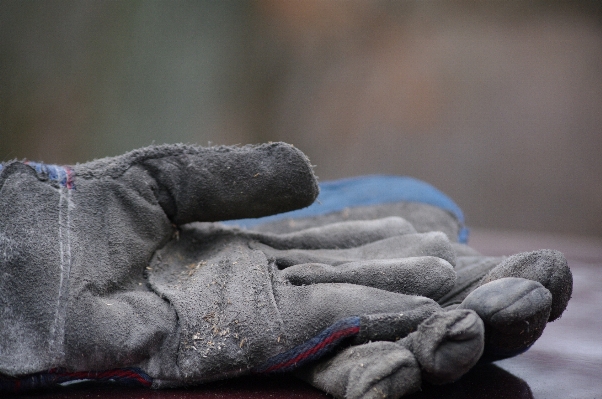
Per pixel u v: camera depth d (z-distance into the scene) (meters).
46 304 1.47
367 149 5.54
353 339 1.49
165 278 1.52
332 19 6.07
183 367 1.48
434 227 1.77
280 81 6.11
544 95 5.09
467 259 1.60
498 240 2.85
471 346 1.45
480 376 1.53
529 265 1.49
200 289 1.50
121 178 1.52
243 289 1.50
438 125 5.32
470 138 5.16
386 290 1.50
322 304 1.49
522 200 4.83
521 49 5.36
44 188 1.50
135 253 1.51
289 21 6.14
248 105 6.11
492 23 5.58
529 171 4.88
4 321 1.47
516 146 4.98
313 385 1.49
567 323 1.65
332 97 5.92
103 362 1.48
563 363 1.56
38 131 5.15
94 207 1.51
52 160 5.19
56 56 5.17
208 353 1.48
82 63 5.26
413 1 5.85
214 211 1.53
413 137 5.42
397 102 5.60
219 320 1.49
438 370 1.45
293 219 1.77
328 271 1.51
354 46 6.00
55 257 1.48
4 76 5.03
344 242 1.56
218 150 1.53
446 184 5.11
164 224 1.53
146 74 5.55
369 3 5.97
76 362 1.47
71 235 1.49
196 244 1.55
